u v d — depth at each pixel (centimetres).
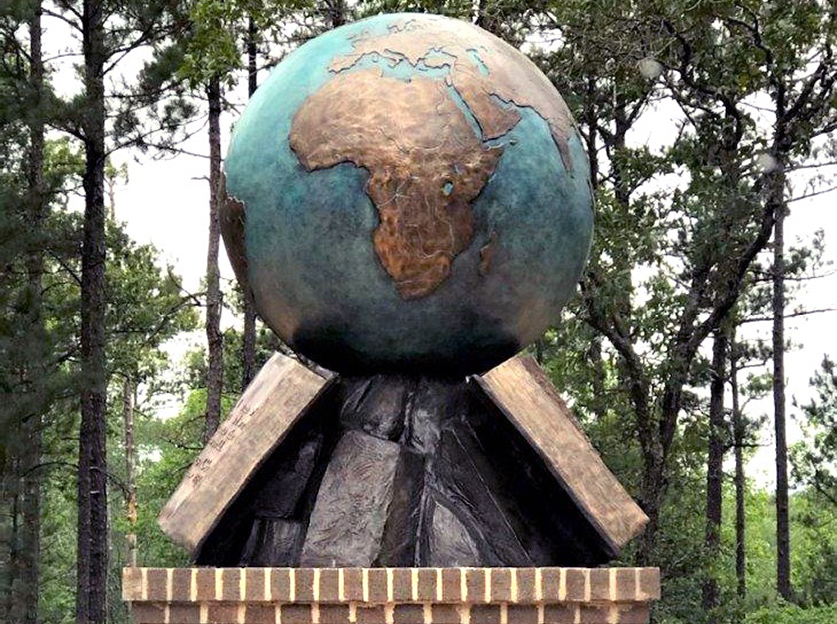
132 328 2591
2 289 1931
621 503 574
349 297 541
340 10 1647
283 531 577
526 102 548
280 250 546
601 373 2097
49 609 3200
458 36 557
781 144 1599
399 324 546
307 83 552
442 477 575
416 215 529
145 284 2647
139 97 2002
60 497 3891
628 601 530
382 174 529
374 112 534
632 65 1568
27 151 2073
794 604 2128
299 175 539
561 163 552
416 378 586
